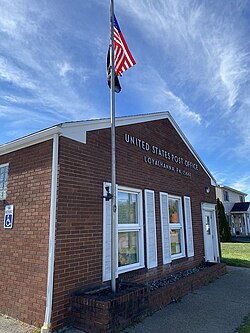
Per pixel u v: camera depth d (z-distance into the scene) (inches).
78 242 203.8
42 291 183.9
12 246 217.6
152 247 294.4
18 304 198.5
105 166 245.0
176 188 370.9
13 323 189.5
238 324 193.6
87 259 208.5
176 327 187.0
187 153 422.0
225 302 246.2
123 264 258.1
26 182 221.1
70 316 185.6
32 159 221.6
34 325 183.2
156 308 223.0
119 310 179.3
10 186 235.9
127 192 280.4
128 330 180.2
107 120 256.5
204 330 182.4
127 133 289.6
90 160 228.7
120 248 258.4
